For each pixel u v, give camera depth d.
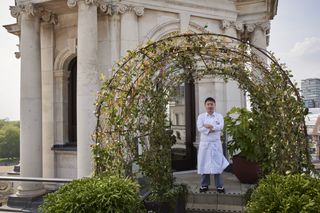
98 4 9.37
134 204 4.73
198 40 5.99
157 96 6.88
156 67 6.21
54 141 11.31
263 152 7.53
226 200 7.84
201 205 7.85
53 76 11.38
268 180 4.77
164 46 6.00
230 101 11.55
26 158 9.88
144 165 6.76
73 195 4.49
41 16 10.48
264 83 6.41
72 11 10.80
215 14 11.30
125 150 6.35
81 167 8.87
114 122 5.98
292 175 4.93
